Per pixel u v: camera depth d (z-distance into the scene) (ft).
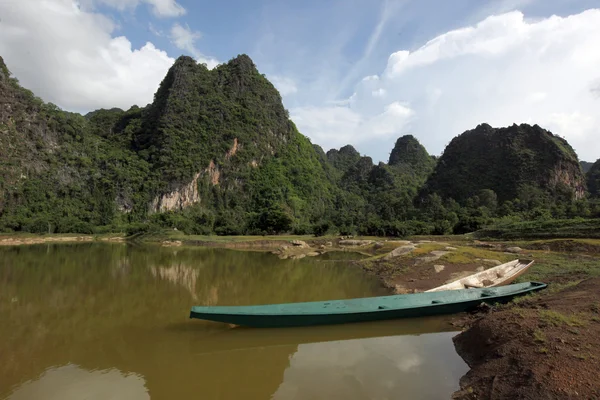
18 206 245.45
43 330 37.24
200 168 312.71
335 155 577.84
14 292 57.06
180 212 283.18
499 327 28.19
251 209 317.01
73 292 57.26
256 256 121.19
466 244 106.01
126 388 24.79
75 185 283.18
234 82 369.30
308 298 52.70
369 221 201.46
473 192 274.36
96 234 234.58
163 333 36.14
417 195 320.70
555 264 63.36
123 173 303.48
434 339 33.99
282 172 354.74
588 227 113.80
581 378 18.63
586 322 25.45
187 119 332.60
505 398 19.34
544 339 23.32
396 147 506.48
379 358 29.71
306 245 156.46
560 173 258.37
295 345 33.01
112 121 380.17
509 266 60.90
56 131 307.99
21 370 27.63
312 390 24.38
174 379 26.20
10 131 268.21
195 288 61.05
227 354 30.89
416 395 23.34
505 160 278.26
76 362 29.19
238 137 338.54
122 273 79.00
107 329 37.55
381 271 72.90
